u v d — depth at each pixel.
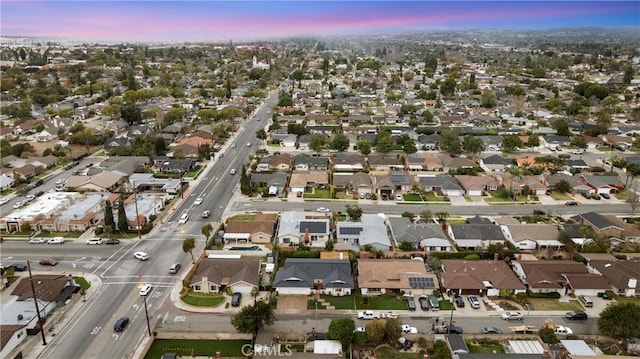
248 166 135.62
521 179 118.50
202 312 67.69
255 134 174.88
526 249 86.56
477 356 54.94
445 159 138.25
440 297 71.50
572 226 91.19
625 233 90.38
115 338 61.47
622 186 118.25
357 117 194.38
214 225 96.56
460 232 88.81
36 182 119.25
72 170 131.62
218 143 158.25
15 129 171.25
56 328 63.22
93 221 97.06
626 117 198.00
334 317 67.00
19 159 135.38
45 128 167.38
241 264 76.75
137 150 140.75
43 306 66.00
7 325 60.78
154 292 72.44
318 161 134.38
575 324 65.50
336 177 120.50
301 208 106.19
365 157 142.88
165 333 62.19
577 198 113.25
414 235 87.38
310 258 81.06
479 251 84.88
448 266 77.50
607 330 59.72
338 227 90.00
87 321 64.94
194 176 126.62
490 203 110.19
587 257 82.12
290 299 71.31
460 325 64.94
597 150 155.38
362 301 70.00
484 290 72.38
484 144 154.00
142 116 188.00
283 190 116.00
